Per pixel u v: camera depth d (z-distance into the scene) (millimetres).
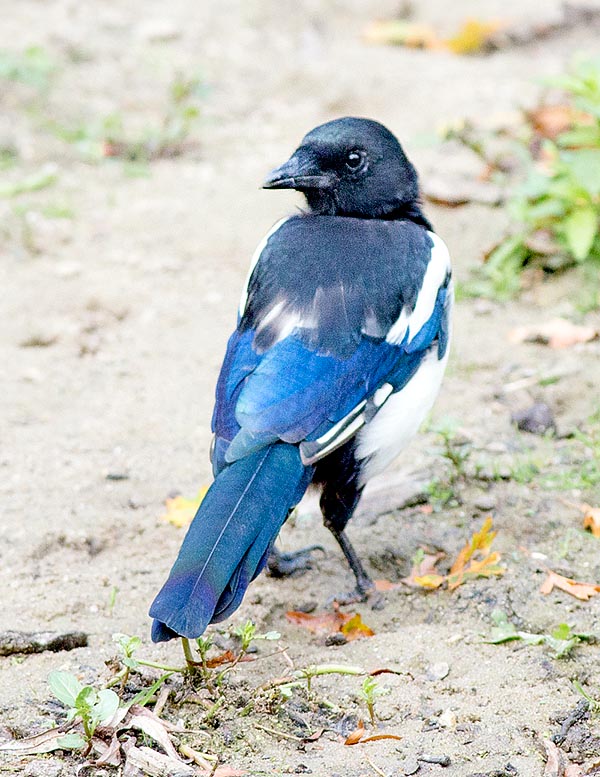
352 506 8914
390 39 19359
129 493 10055
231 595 7121
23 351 12180
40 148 15945
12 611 8461
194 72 17859
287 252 8500
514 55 19094
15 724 7289
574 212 12891
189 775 6863
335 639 8539
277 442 7676
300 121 17016
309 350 7949
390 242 8656
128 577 8969
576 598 8766
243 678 7844
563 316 12531
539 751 7281
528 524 9664
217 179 15484
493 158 15047
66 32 18453
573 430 10852
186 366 11969
